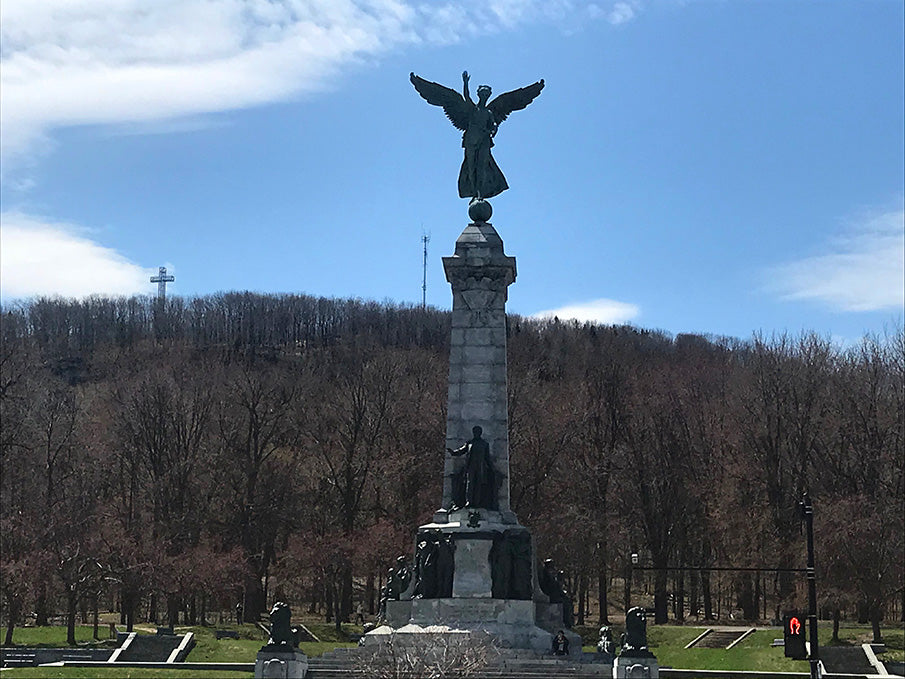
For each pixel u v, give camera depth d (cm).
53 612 9312
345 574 9119
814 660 5272
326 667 5059
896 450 8812
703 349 14912
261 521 9731
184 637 7212
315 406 10869
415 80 6488
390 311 18738
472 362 5978
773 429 9569
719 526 9094
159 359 14300
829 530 7681
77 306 17688
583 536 8956
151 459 9931
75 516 8556
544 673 4888
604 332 15325
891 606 9538
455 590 5581
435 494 9306
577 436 9981
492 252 6072
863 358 9900
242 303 18425
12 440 9156
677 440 9862
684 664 6950
